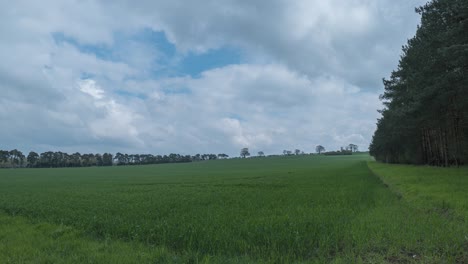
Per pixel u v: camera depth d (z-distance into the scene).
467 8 21.09
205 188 36.38
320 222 11.88
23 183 58.69
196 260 8.47
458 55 21.66
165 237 10.94
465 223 10.40
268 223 12.00
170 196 27.03
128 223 13.69
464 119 36.31
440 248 8.27
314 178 46.44
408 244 8.52
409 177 28.36
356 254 8.27
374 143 97.81
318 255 8.54
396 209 14.35
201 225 12.23
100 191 35.84
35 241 11.61
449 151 45.84
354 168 73.50
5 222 16.47
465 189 17.78
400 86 36.84
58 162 193.88
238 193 27.73
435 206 14.23
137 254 9.30
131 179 68.56
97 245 10.62
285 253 8.84
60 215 17.52
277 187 34.41
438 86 26.45
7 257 9.56
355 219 12.20
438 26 26.34
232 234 10.70
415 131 50.34
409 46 36.84
